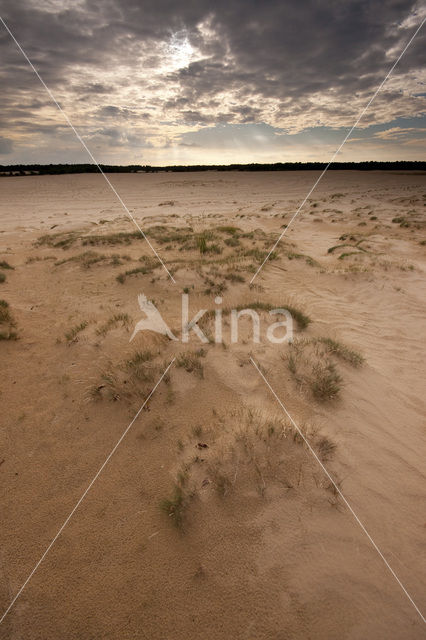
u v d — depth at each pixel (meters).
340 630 1.99
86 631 2.03
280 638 1.96
